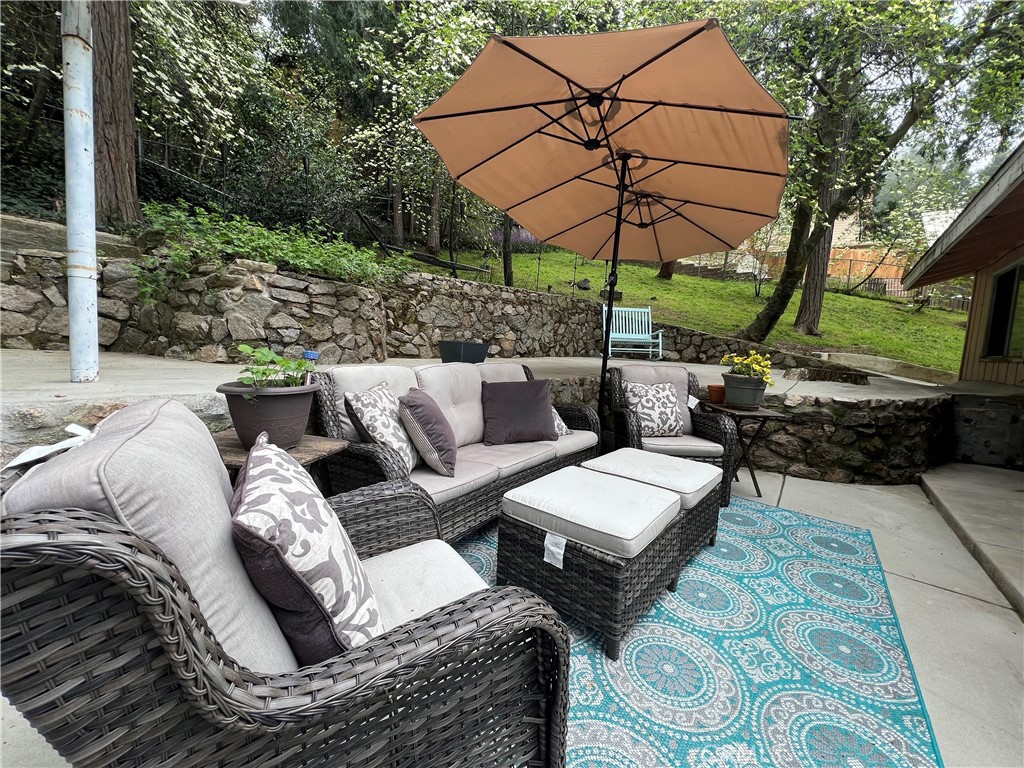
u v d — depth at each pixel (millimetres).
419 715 740
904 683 1444
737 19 5805
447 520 1924
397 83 6312
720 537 2498
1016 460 3846
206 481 701
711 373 5750
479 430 2711
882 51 5719
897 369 7645
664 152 2641
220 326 3311
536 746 950
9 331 3090
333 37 7488
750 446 3250
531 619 821
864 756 1183
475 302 6273
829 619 1777
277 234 4160
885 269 12508
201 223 3857
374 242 7590
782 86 5422
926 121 6258
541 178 3033
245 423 1580
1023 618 1804
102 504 503
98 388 1920
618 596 1480
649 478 2074
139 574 455
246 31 6922
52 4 4496
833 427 3664
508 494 1781
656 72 1964
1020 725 1293
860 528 2676
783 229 12086
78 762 470
